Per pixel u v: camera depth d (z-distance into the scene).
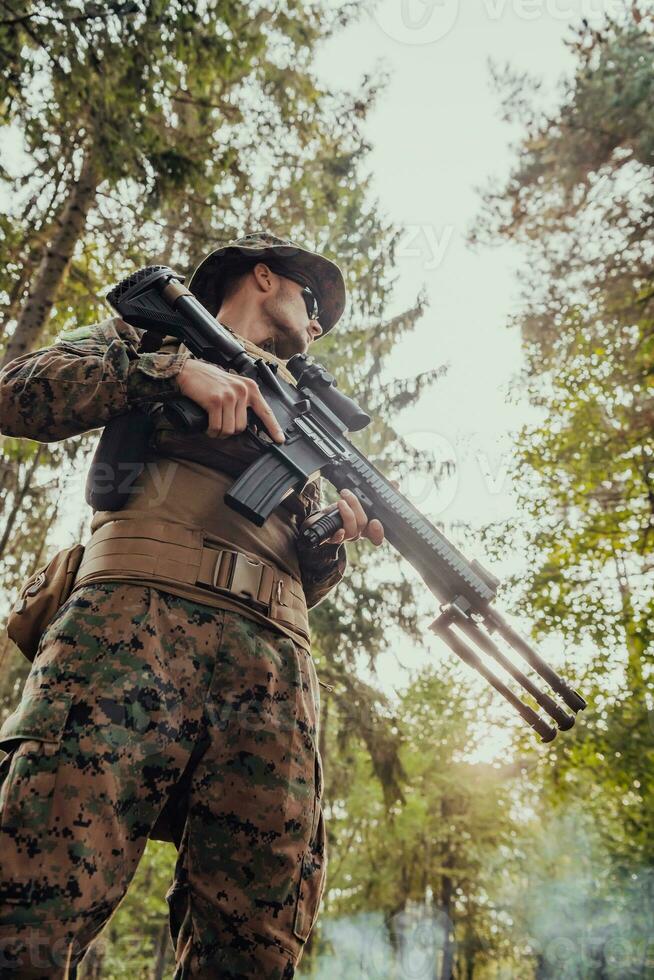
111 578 1.65
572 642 13.76
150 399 1.76
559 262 11.28
